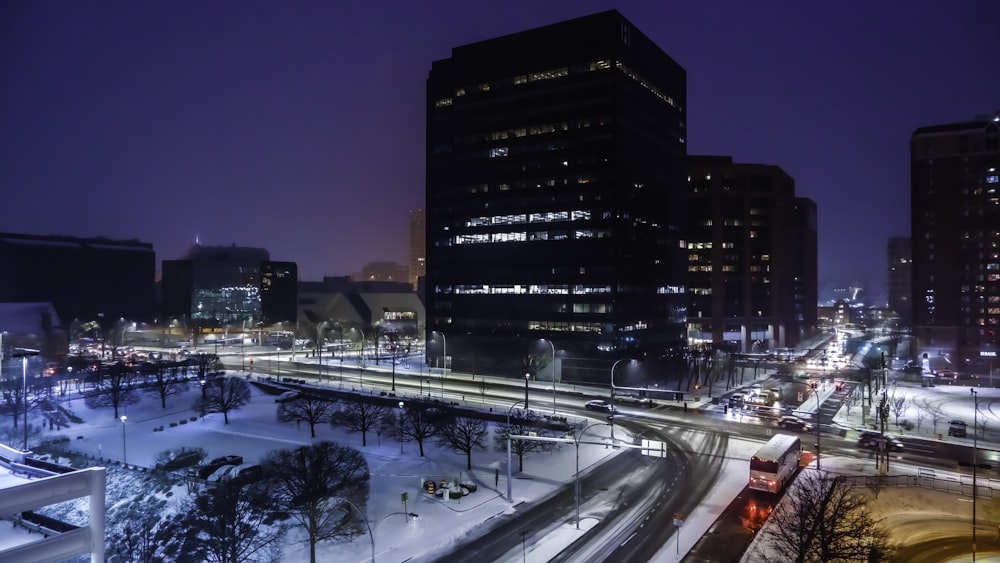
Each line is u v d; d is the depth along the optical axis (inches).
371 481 2356.1
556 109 4761.3
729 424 3312.0
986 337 5442.9
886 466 2479.1
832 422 3383.4
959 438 3024.1
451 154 5305.1
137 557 1704.0
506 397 4089.6
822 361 6220.5
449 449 2783.0
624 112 4626.0
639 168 4842.5
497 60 5044.3
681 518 1750.7
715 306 7062.0
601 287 4532.5
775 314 7199.8
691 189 7175.2
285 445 2915.8
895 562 1627.7
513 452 2659.9
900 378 4970.5
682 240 5634.8
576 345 4638.3
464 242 5241.1
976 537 1782.7
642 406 3796.8
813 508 1573.6
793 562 1507.1
